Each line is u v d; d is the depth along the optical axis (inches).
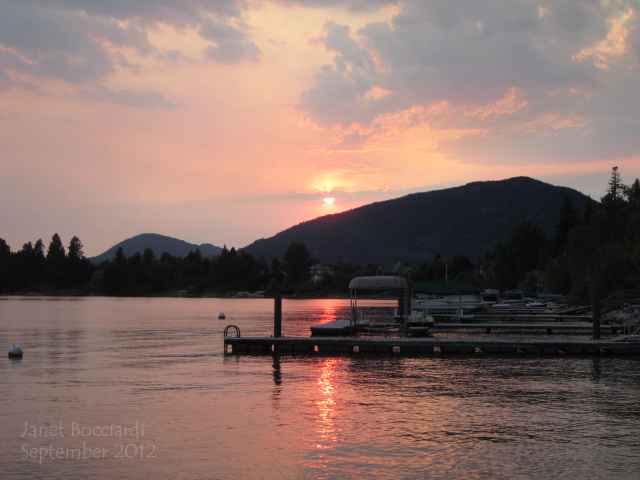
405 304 2628.0
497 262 7436.0
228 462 865.5
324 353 2033.7
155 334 2891.2
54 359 1881.2
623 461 868.6
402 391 1343.5
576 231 5378.9
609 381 1470.2
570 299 4244.6
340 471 830.5
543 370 1644.9
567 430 1019.9
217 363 1795.0
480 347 2005.4
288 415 1120.2
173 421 1075.9
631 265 3801.7
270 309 6407.5
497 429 1026.1
